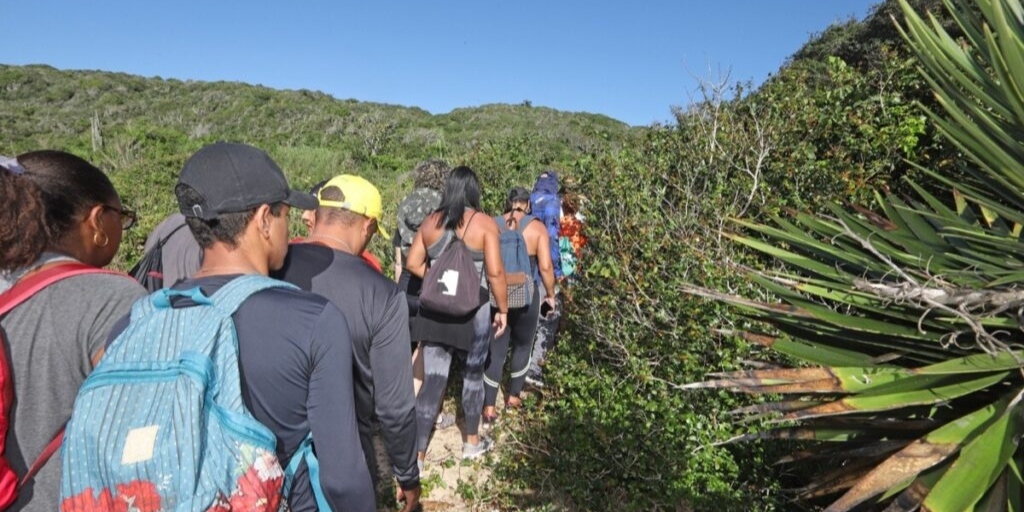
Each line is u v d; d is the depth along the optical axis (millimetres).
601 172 4863
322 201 2402
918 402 1960
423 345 3809
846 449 2400
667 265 4043
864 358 2305
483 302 3701
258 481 1327
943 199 4859
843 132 5246
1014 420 1851
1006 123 3037
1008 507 1776
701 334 3600
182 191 1570
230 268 1606
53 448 1513
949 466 1822
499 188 7062
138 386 1296
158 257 2641
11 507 1473
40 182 1632
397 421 2420
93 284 1604
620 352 4012
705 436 3371
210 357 1348
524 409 4441
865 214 3455
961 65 3473
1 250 1529
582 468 3488
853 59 18766
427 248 3660
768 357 3260
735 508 3088
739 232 4281
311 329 1489
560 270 5102
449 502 3625
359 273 2281
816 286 2713
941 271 2365
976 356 2033
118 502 1232
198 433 1263
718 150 5035
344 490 1534
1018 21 3223
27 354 1489
